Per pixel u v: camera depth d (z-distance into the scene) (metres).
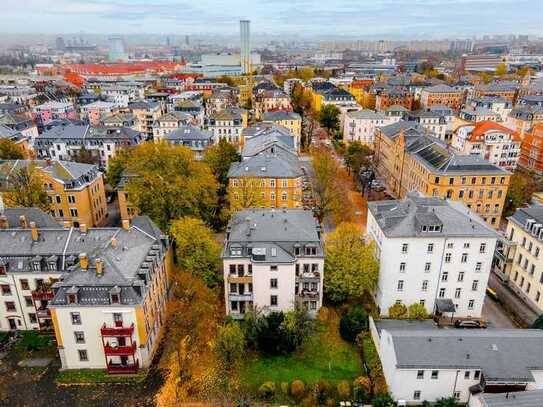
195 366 63.47
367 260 74.00
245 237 72.81
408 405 56.88
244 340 65.88
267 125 159.12
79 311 60.12
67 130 154.62
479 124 154.00
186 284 76.38
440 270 73.06
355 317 69.56
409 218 72.94
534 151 161.00
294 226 74.69
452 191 110.44
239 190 103.81
